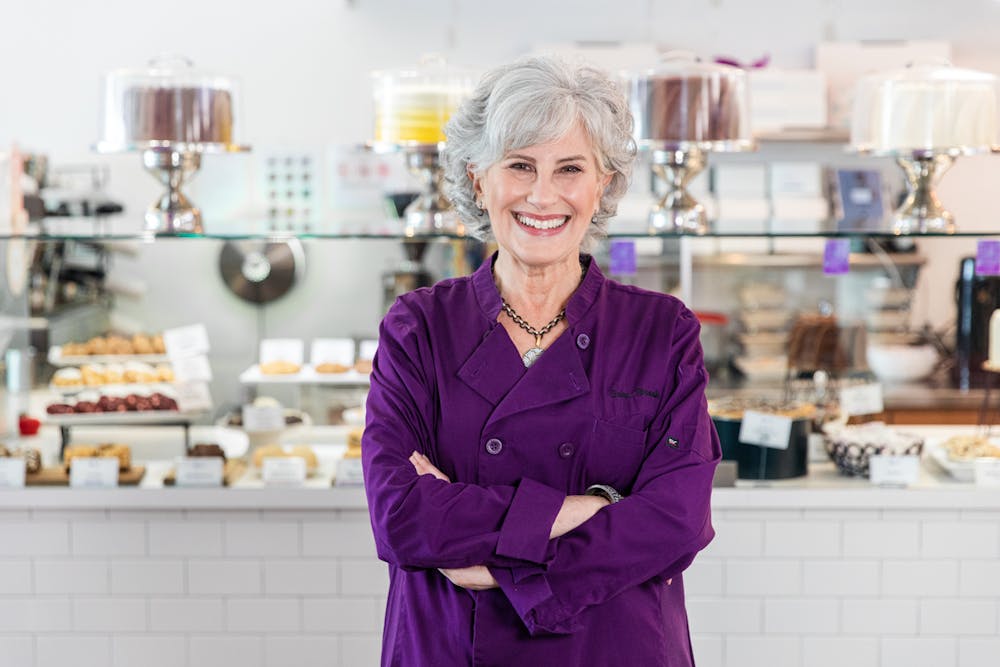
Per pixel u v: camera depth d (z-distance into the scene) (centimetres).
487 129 177
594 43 552
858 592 303
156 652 310
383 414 188
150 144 324
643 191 508
